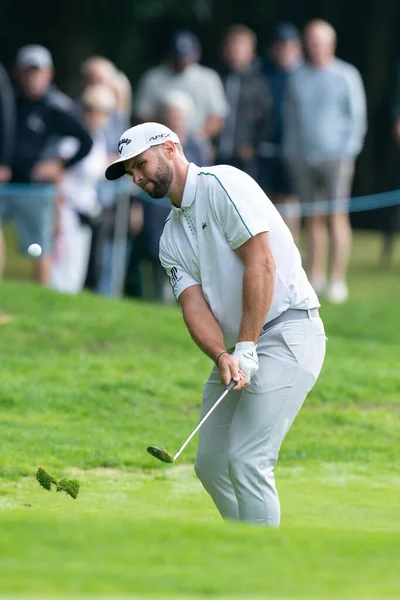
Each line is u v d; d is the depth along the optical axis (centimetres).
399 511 2197
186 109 4378
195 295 1922
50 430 2730
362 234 7375
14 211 4388
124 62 8481
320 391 3128
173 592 1240
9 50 8656
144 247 4538
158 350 3578
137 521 1582
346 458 2631
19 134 4366
